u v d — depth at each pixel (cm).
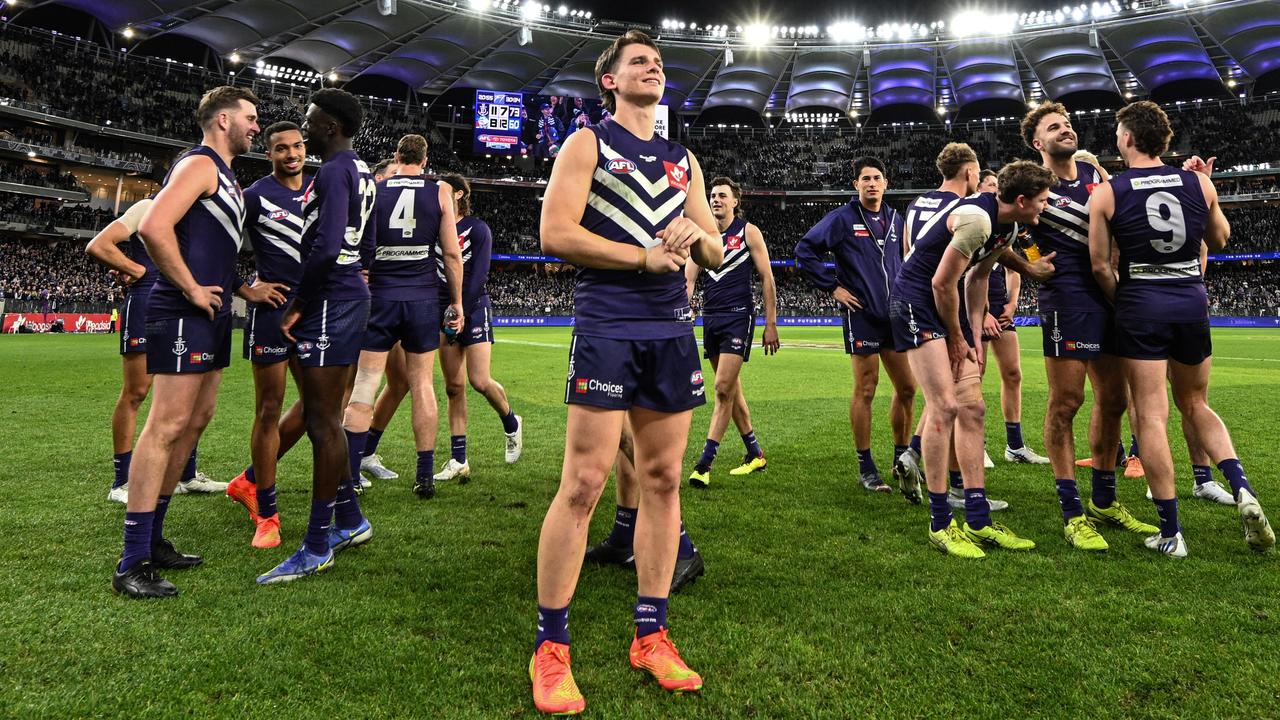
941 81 4469
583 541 194
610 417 194
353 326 290
